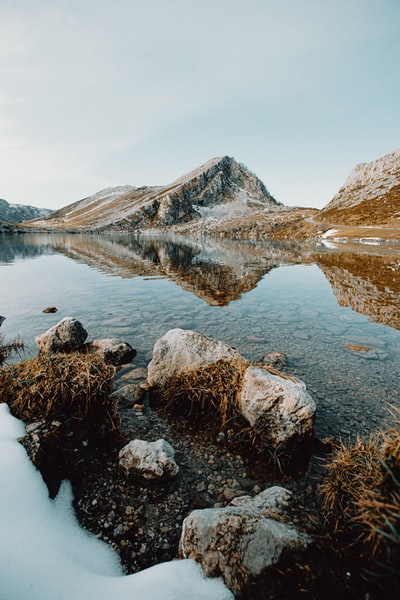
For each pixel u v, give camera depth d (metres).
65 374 5.98
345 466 3.87
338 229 86.06
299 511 3.69
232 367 6.52
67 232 140.38
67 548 3.29
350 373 8.02
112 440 5.47
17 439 4.45
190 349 7.07
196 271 27.34
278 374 6.08
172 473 4.57
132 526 3.86
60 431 4.96
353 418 6.15
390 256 37.41
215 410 6.11
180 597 2.78
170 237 106.62
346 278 22.59
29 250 50.00
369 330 11.31
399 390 7.20
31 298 16.23
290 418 5.09
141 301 15.86
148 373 7.31
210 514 3.35
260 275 24.83
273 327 11.69
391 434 3.61
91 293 17.72
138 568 3.37
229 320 12.59
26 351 9.27
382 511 2.68
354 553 2.80
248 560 2.88
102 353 8.49
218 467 4.91
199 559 3.10
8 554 2.87
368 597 2.40
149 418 6.14
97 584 2.92
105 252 47.84
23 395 5.63
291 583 2.68
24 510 3.47
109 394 6.45
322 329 11.45
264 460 5.05
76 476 4.52
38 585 2.72
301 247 56.28
